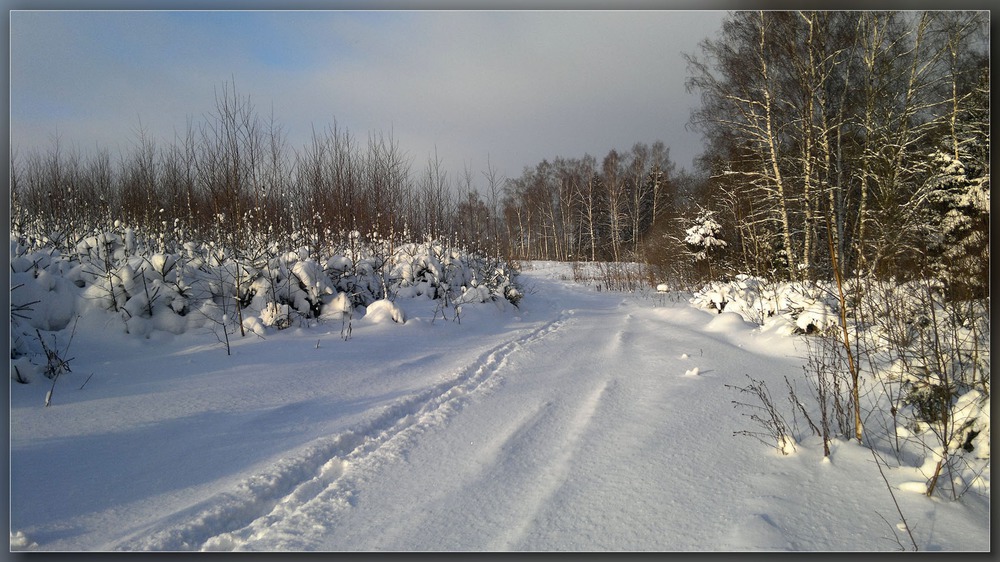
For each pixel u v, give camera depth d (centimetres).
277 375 669
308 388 630
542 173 5409
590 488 366
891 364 565
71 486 377
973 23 1343
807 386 614
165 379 629
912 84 1379
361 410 564
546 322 1309
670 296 1847
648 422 498
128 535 320
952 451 397
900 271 673
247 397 584
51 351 635
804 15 1347
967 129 1296
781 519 314
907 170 1248
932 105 1333
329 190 1580
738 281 1357
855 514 323
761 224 1627
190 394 580
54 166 1524
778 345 831
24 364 568
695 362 755
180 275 866
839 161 1340
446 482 388
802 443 435
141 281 828
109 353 715
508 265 1822
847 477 373
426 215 1886
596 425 495
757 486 359
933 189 1190
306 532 323
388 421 543
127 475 399
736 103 1585
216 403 558
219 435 479
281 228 1313
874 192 1262
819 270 1441
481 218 2141
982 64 1345
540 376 711
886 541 294
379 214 1617
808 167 1271
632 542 298
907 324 591
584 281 2811
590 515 330
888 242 783
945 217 1043
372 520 336
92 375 622
